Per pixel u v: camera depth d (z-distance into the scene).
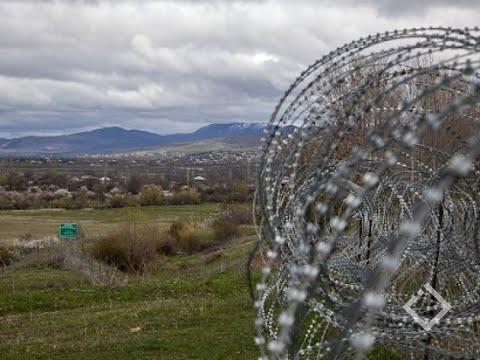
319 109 3.99
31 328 10.38
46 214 40.31
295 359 3.48
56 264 19.14
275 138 4.04
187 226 28.52
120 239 22.91
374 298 2.26
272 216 3.90
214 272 17.89
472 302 5.05
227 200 40.78
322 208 2.53
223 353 8.49
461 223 5.49
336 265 5.38
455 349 5.03
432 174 5.10
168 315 10.91
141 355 8.56
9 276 17.19
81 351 8.82
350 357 4.32
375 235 6.20
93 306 12.38
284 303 5.25
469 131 5.21
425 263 5.94
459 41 3.30
